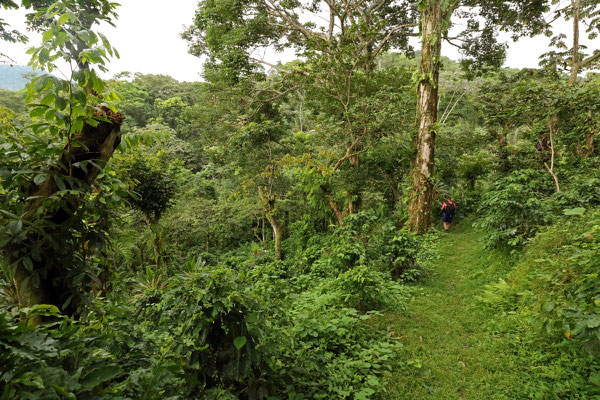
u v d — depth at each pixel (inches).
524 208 255.6
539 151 461.1
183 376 84.7
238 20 546.0
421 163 400.2
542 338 146.0
